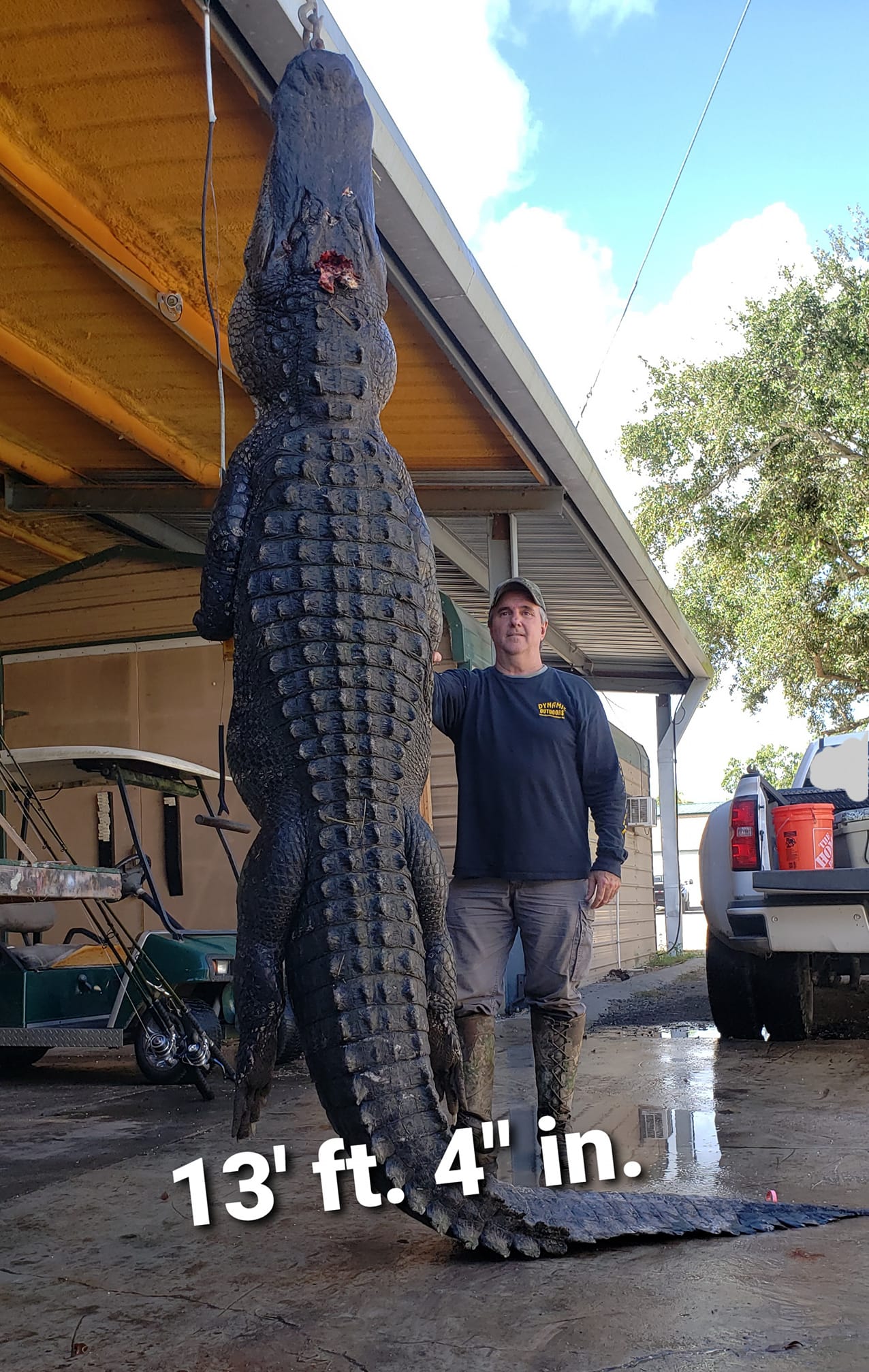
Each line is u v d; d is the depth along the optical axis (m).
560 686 4.23
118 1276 2.96
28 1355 2.46
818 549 25.31
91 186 5.44
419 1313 2.56
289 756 2.79
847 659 26.53
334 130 3.24
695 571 27.25
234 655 2.97
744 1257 2.84
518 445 7.80
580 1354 2.30
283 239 3.19
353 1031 2.59
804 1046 6.85
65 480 9.02
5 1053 7.91
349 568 2.87
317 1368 2.31
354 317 3.17
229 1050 8.11
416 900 2.88
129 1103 6.27
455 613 9.13
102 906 6.57
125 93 4.79
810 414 24.09
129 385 7.55
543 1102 4.06
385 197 5.11
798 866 6.30
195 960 6.96
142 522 10.17
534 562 11.54
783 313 25.02
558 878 4.04
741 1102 5.06
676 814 18.58
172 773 7.57
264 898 2.71
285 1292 2.76
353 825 2.74
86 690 11.20
